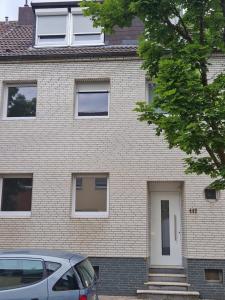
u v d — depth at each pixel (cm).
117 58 1336
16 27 1772
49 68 1356
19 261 653
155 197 1316
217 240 1200
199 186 1233
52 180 1281
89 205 1287
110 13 800
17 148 1312
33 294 621
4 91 1377
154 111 748
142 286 1191
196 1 726
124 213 1238
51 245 1241
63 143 1302
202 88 670
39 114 1329
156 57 786
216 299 1164
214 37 782
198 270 1187
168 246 1288
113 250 1220
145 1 726
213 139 668
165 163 1259
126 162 1270
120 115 1302
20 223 1263
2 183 1324
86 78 1340
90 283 664
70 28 1475
